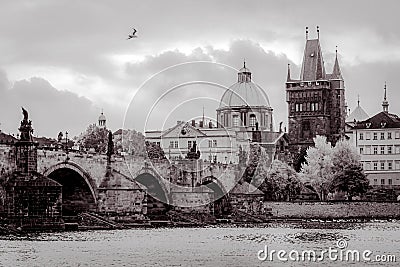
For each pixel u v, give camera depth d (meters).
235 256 138.62
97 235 175.00
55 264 126.44
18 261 128.75
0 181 175.75
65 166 196.25
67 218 199.12
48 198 177.50
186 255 139.75
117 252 142.38
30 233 172.50
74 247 148.12
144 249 147.88
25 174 177.00
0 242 154.00
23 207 175.62
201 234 188.25
